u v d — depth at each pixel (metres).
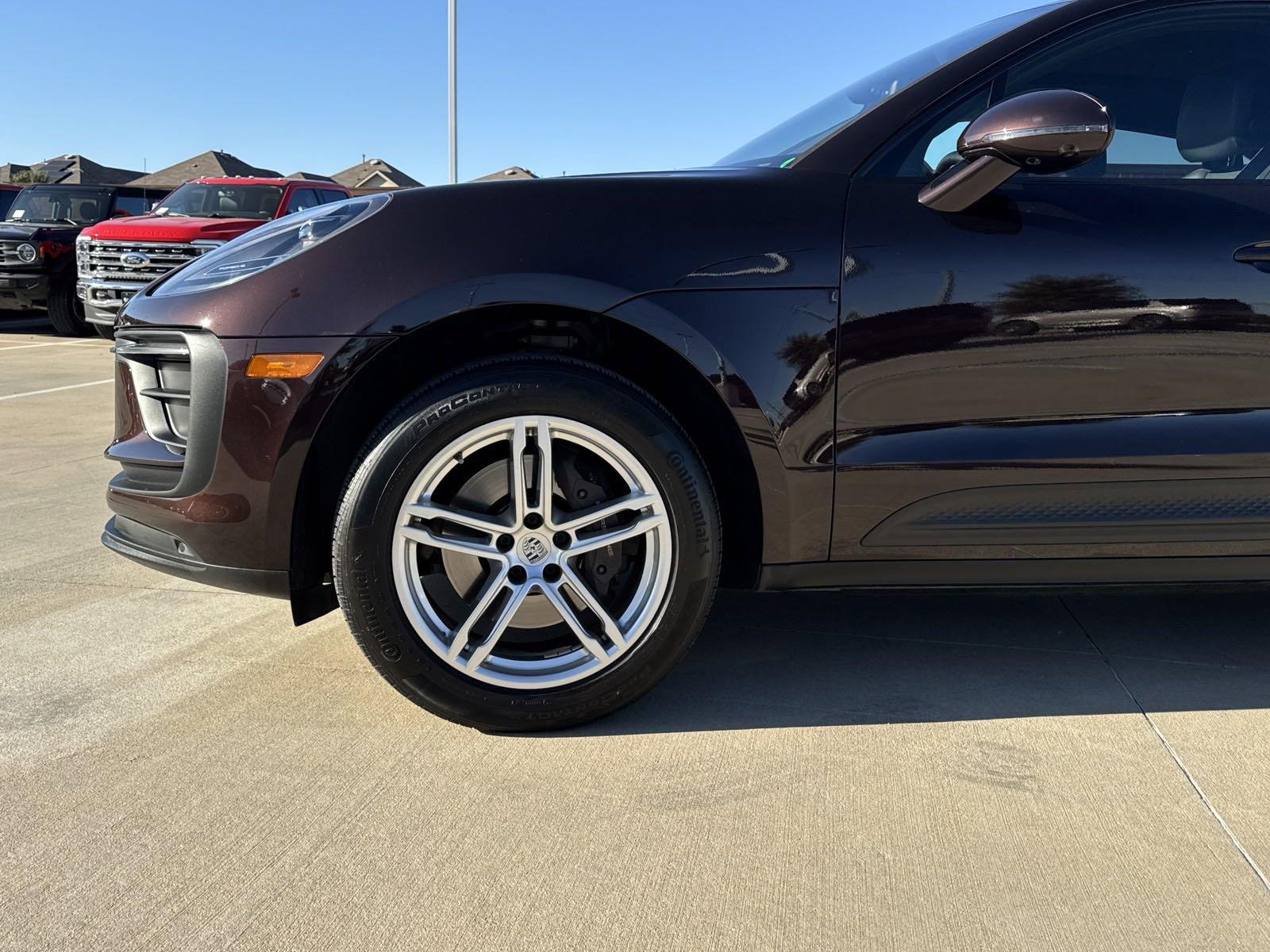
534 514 1.81
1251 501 1.94
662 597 1.83
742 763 1.78
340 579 1.75
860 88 2.28
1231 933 1.33
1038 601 2.67
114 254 8.53
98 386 6.87
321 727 1.91
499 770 1.75
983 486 1.88
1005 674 2.18
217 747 1.82
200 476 1.79
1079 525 1.92
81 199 11.12
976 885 1.43
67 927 1.32
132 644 2.32
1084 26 1.97
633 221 1.80
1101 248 1.84
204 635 2.38
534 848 1.51
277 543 1.79
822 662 2.25
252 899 1.38
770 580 1.92
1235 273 1.86
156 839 1.52
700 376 1.80
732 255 1.80
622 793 1.67
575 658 1.87
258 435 1.75
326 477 1.88
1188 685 2.12
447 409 1.73
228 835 1.54
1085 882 1.44
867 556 1.91
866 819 1.60
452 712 1.83
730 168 2.01
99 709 1.97
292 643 2.33
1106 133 1.66
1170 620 2.51
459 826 1.57
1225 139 2.04
